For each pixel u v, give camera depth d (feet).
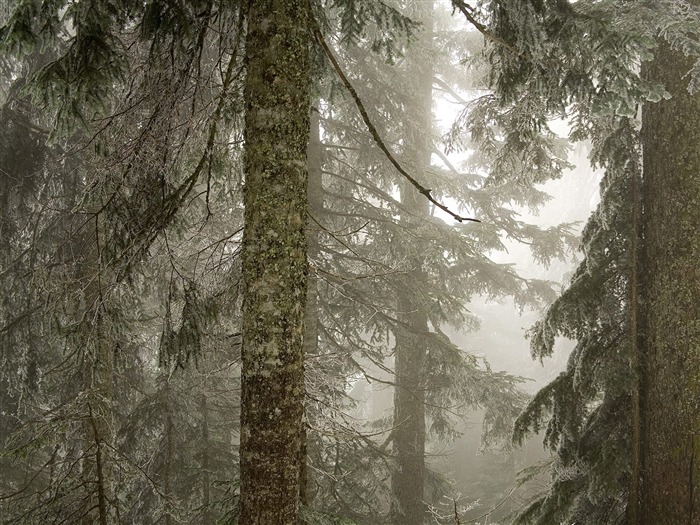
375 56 29.35
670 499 15.34
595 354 18.01
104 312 13.83
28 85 11.08
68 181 23.24
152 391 31.91
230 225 19.43
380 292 32.65
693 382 15.07
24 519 15.94
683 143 15.39
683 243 15.38
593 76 13.66
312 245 26.94
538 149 19.30
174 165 12.52
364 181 33.42
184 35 11.23
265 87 8.66
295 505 8.39
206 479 28.58
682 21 12.42
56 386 25.62
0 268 23.71
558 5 12.57
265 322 8.39
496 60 15.42
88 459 16.67
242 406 8.54
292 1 8.88
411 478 35.14
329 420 14.89
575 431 18.67
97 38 10.79
